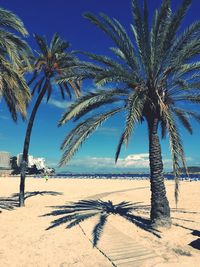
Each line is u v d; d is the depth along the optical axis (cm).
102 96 1430
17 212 1975
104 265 973
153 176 1469
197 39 1368
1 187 4716
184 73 1455
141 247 1140
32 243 1244
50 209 2106
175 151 1255
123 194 3216
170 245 1184
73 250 1138
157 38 1412
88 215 1783
